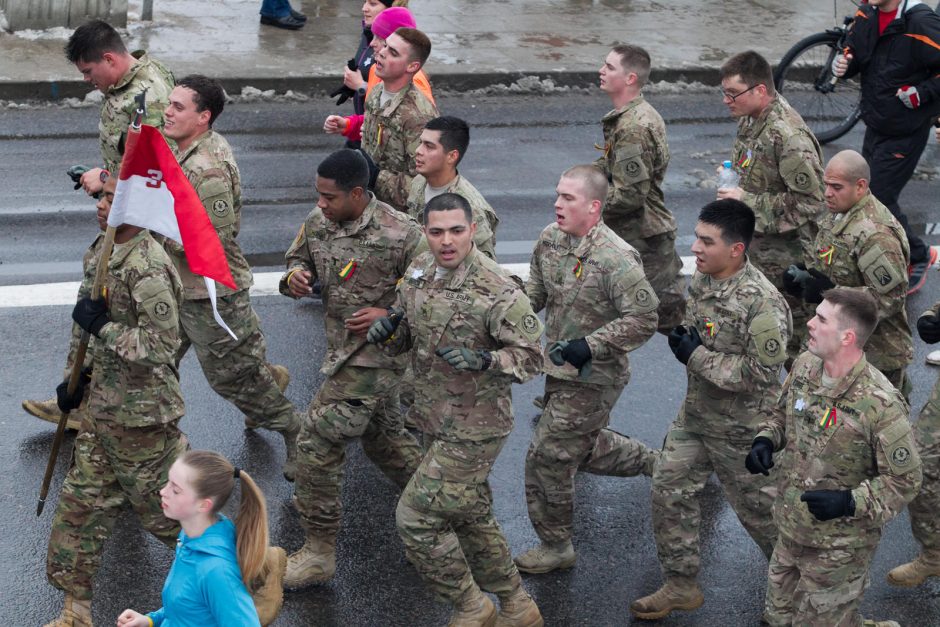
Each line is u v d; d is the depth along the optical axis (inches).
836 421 637.9
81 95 1646.2
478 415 684.7
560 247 787.4
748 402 729.6
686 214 1412.4
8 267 1175.6
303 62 1802.4
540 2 2225.6
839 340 628.4
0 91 1609.3
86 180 797.2
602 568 813.9
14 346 1037.2
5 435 912.9
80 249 1227.2
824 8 2284.7
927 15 1194.0
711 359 725.3
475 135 1646.2
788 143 949.2
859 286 861.8
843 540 645.3
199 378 1015.6
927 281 1272.1
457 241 668.1
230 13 2006.6
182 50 1804.9
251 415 884.6
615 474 858.1
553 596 781.3
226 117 1636.3
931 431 771.4
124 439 684.7
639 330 750.5
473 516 703.1
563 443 778.8
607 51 1962.4
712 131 1721.2
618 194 1007.0
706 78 1907.0
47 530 811.4
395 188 981.2
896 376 877.2
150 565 786.8
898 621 768.9
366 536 832.9
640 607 759.7
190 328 853.2
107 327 663.8
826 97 1812.3
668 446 760.3
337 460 760.3
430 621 750.5
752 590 797.2
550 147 1617.9
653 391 1048.2
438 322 682.8
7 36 1779.0
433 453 692.7
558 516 795.4
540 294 810.8
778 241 978.7
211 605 552.4
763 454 664.4
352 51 1877.5
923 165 1625.2
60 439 744.3
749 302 717.9
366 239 745.6
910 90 1199.6
